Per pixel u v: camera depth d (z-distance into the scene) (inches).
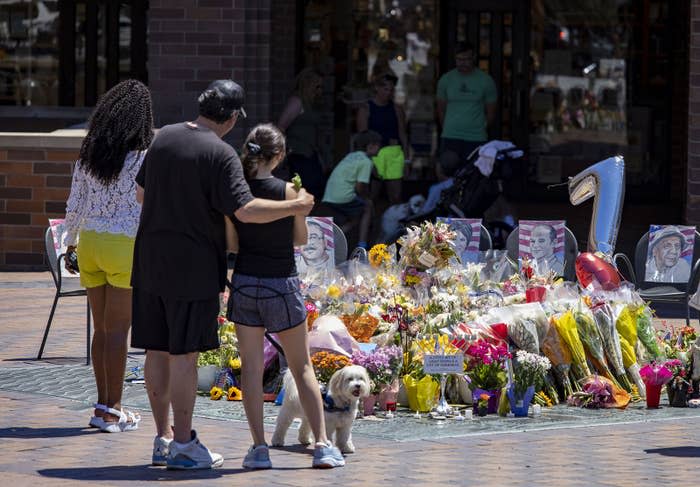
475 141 1469.0
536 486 517.3
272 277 542.9
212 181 536.4
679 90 1749.5
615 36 1776.6
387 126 1417.3
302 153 1326.3
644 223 1561.3
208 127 550.0
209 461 546.9
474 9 1770.4
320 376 666.8
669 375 698.8
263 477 530.9
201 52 1341.0
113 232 612.7
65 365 790.5
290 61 1708.9
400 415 670.5
